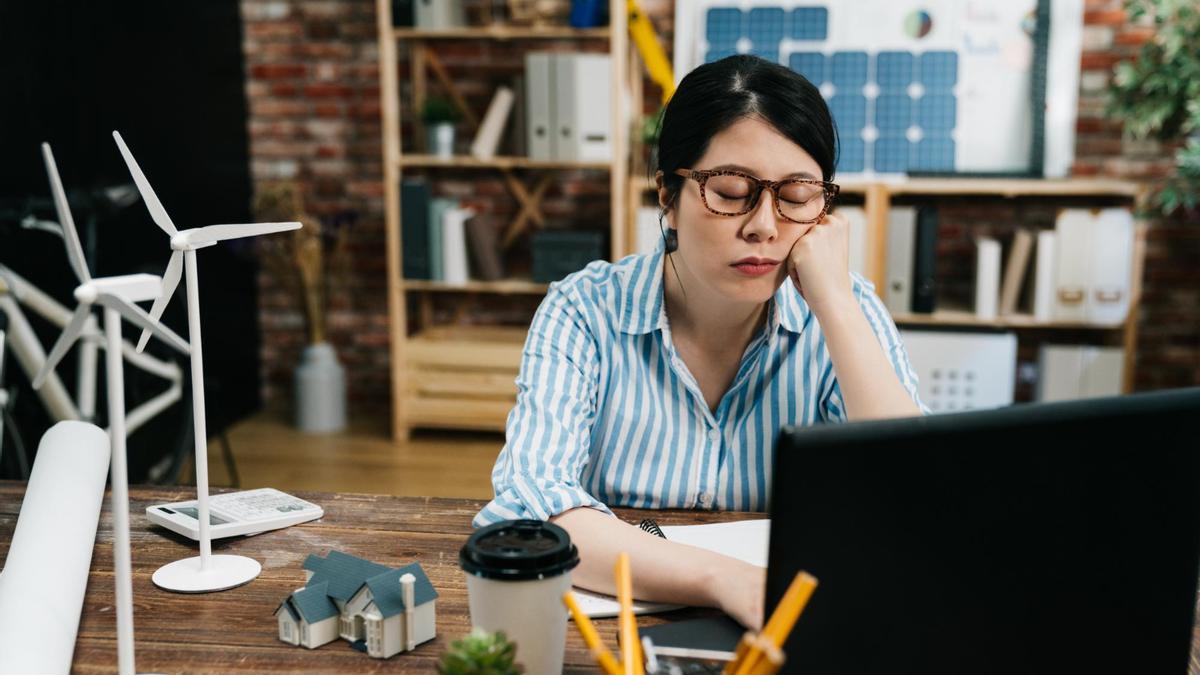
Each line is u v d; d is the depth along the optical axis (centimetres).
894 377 125
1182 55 331
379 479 372
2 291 287
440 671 75
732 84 121
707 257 124
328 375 430
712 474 143
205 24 408
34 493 125
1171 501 77
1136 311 367
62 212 117
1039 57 381
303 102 443
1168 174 398
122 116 359
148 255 377
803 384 143
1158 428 76
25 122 312
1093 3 393
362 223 451
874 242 379
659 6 412
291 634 102
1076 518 75
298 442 417
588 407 137
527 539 92
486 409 410
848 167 391
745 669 69
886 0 386
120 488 86
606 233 434
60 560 110
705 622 102
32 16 313
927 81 386
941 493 71
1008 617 75
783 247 124
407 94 435
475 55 428
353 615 101
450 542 127
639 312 140
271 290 462
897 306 380
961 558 73
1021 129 386
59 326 325
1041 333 413
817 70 390
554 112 388
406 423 416
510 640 88
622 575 82
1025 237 372
